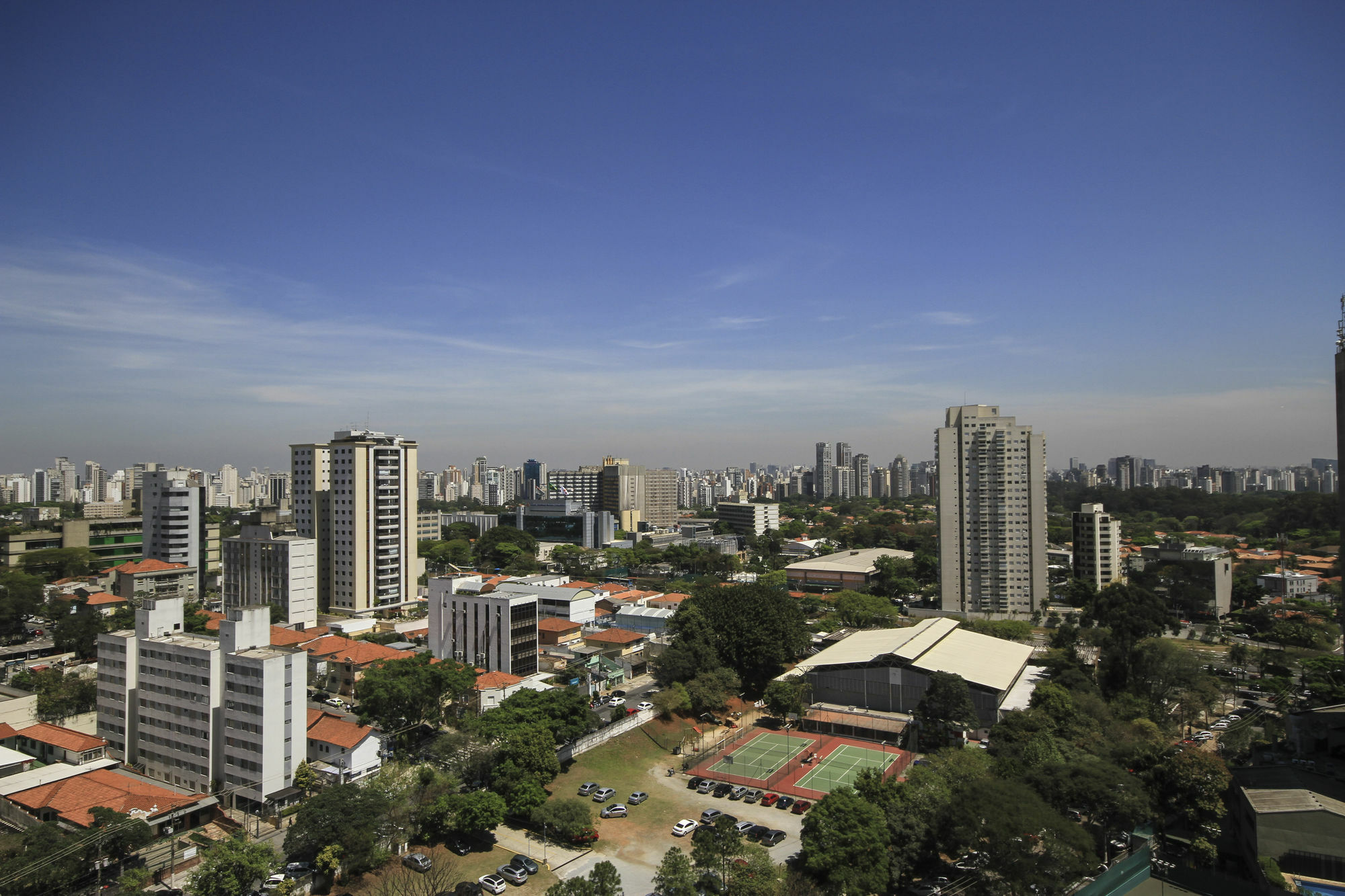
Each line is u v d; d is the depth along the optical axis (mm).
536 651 159250
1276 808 92375
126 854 88188
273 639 164625
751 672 161875
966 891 87250
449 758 106188
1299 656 170250
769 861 84250
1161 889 87688
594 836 100188
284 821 100125
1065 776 95438
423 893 85438
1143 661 148750
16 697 132500
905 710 147125
